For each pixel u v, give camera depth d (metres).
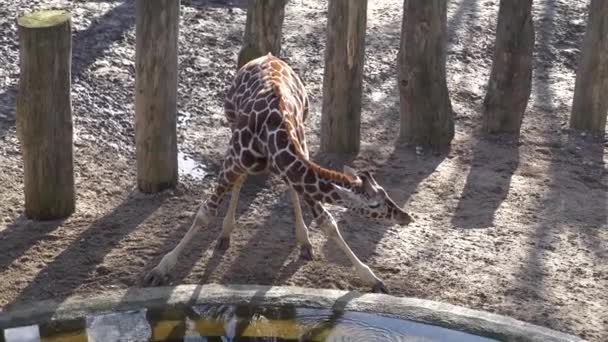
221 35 13.38
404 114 11.19
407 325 7.66
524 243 9.14
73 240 8.90
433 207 9.80
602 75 11.56
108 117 11.32
